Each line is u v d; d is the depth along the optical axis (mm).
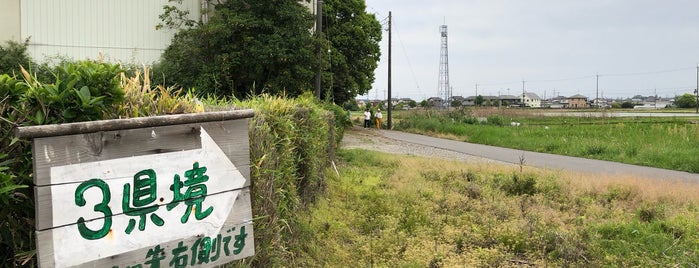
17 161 2408
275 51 18781
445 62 73625
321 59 21469
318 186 8258
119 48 20859
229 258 3059
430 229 6594
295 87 19656
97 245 2439
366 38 33594
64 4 20078
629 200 9188
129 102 2914
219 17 19516
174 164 2734
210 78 18125
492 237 6297
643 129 28750
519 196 9266
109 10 20688
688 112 72562
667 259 5488
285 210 4879
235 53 18797
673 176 14820
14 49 18266
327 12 31047
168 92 3305
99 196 2438
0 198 2219
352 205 7996
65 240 2336
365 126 40094
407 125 38500
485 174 11836
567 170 14445
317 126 7914
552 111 62344
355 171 11828
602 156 19594
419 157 16859
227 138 3012
